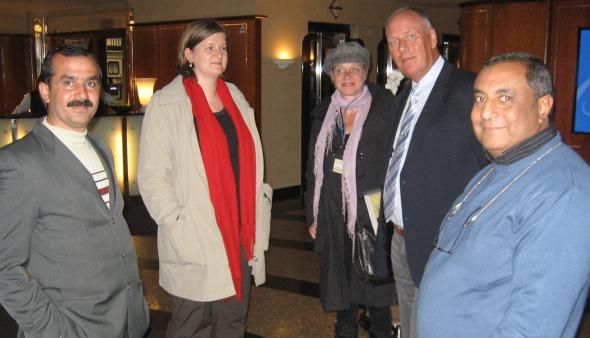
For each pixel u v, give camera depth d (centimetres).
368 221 265
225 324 249
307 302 386
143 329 193
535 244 122
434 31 223
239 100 252
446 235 151
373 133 266
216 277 226
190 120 226
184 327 236
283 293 404
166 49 846
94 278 170
